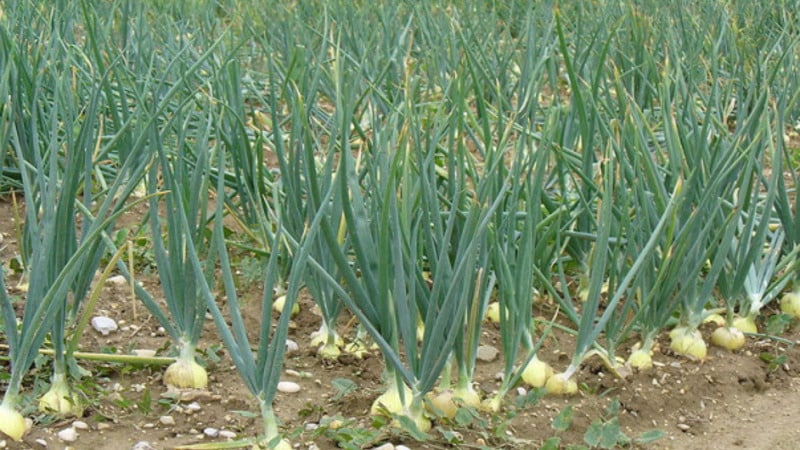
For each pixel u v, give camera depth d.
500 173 4.06
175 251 3.68
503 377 3.74
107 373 3.86
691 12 8.27
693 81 6.15
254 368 3.29
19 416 3.34
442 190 4.79
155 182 3.72
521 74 6.35
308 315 4.47
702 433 3.79
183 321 3.77
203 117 4.21
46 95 5.43
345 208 3.42
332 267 3.95
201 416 3.62
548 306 4.61
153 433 3.51
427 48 7.03
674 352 4.25
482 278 3.54
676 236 4.23
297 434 3.39
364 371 4.00
